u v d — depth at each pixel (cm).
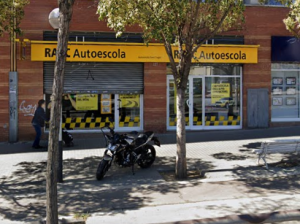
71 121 1380
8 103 1291
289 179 809
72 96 1380
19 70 1299
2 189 760
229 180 804
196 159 990
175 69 823
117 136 845
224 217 560
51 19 809
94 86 1364
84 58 1321
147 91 1384
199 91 1470
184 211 614
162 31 776
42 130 1324
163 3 764
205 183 788
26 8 1307
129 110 1416
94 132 1379
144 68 1378
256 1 1449
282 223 569
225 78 1480
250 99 1459
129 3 778
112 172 885
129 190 748
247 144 1177
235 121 1490
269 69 1466
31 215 614
